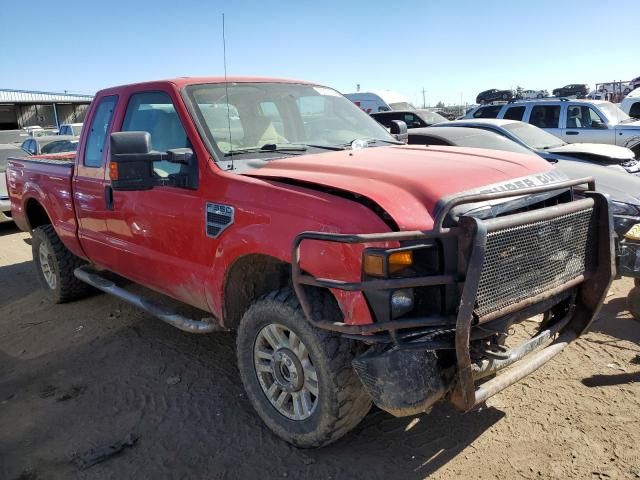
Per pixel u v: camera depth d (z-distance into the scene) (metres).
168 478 3.10
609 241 3.28
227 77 4.34
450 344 2.68
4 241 9.70
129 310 5.70
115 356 4.66
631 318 4.88
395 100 19.98
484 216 2.86
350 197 2.91
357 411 3.01
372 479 3.01
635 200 5.84
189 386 4.11
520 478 2.95
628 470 2.96
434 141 7.73
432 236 2.61
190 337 4.97
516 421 3.45
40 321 5.58
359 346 2.94
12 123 45.06
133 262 4.48
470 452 3.18
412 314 2.70
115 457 3.30
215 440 3.43
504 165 3.32
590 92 28.06
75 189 5.10
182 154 3.67
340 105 4.84
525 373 3.00
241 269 3.50
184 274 3.88
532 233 2.88
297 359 3.13
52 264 5.97
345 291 2.76
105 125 4.77
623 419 3.40
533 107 13.88
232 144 3.85
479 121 9.38
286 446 3.32
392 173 3.07
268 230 3.12
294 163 3.50
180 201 3.78
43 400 4.01
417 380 2.63
